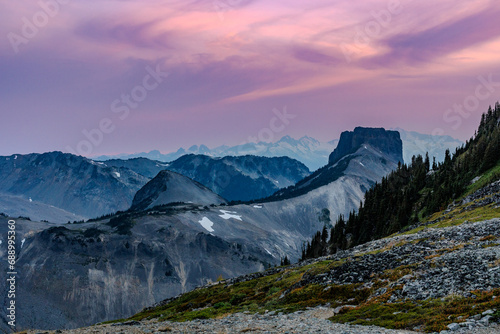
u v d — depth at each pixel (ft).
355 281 172.86
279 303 189.37
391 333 99.60
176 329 130.82
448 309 106.32
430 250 170.50
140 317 290.76
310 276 200.95
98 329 138.92
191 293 346.54
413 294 129.49
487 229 177.47
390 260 177.68
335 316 138.00
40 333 137.39
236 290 277.44
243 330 120.78
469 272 124.77
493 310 94.94
